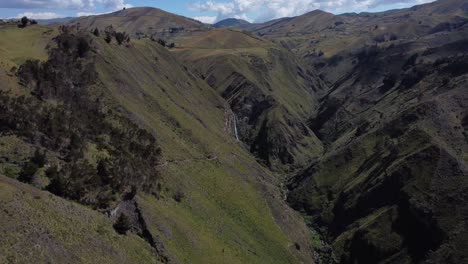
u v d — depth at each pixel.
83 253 41.41
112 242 47.75
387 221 87.75
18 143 54.28
